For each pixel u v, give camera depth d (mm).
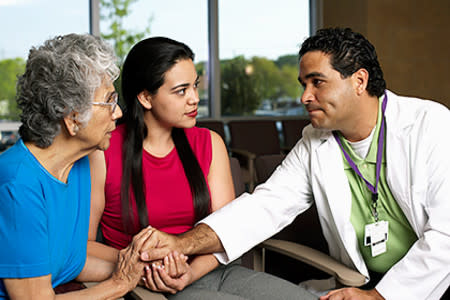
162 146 1555
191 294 1386
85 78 1008
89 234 1484
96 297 1197
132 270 1277
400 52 5234
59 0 4332
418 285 1299
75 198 1208
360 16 5066
